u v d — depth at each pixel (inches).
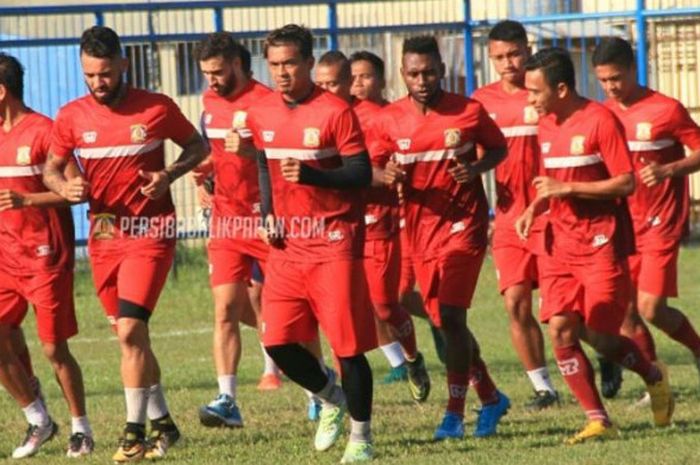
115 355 2306.8
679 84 3171.8
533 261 1598.2
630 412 1574.8
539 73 1346.0
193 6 2923.2
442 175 1446.9
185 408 1715.1
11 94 1395.2
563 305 1370.6
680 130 1563.7
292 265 1299.2
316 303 1295.5
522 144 1583.4
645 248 1595.7
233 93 1621.6
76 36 3144.7
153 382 1380.4
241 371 2082.9
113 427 1589.6
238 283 1606.8
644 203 1590.8
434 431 1478.8
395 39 3080.7
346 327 1282.0
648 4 3253.0
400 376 1876.2
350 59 1745.8
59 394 1916.8
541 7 3302.2
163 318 2689.5
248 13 3164.4
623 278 1365.7
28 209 1390.3
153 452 1371.8
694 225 3189.0
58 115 1373.0
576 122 1349.7
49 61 2972.4
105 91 1343.5
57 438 1539.1
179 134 1379.2
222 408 1551.4
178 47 2984.7
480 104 1455.5
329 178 1249.4
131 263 1357.0
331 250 1282.0
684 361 2022.6
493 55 1601.9
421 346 2281.0
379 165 1477.6
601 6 3329.2
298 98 1283.2
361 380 1291.8
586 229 1358.3
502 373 1942.7
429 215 1456.7
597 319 1369.3
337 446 1389.0
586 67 3117.6
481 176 1465.3
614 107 1592.0
